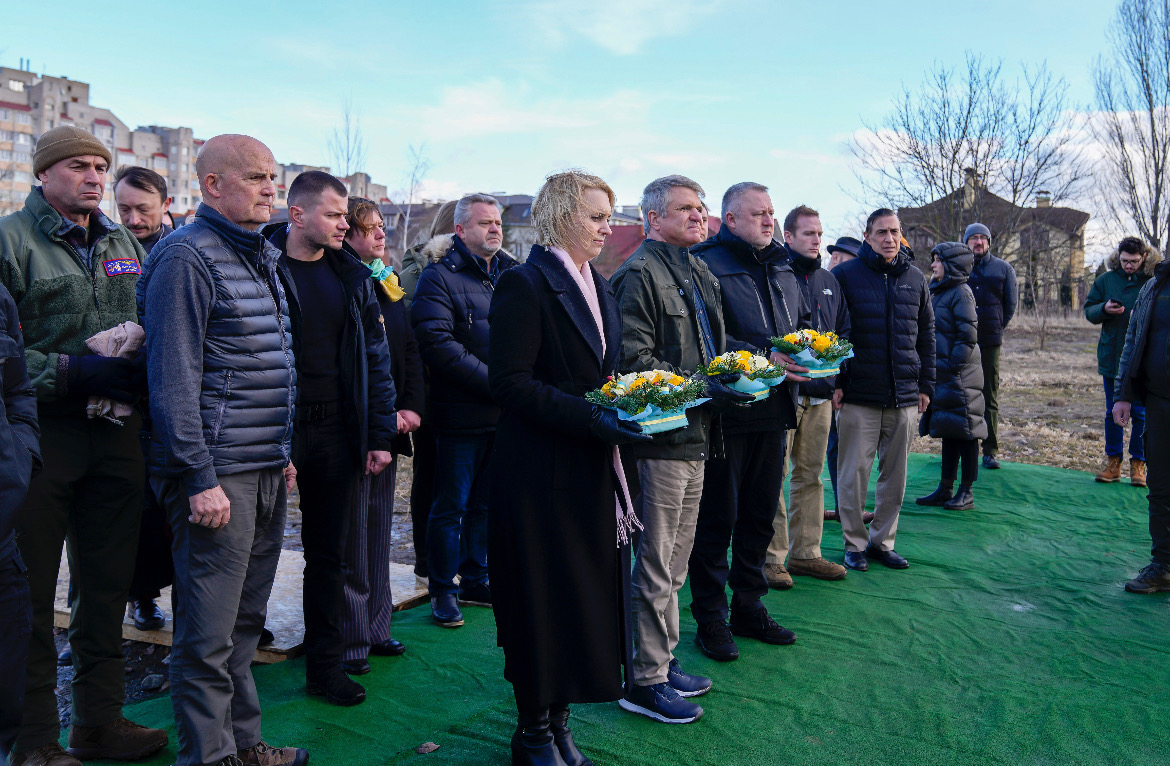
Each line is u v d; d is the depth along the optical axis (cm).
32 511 260
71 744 280
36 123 8731
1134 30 1897
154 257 243
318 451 309
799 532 488
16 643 204
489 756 282
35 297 269
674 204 324
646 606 310
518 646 256
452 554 404
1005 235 1909
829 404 472
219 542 245
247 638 270
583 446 258
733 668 360
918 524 607
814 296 459
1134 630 411
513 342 254
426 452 443
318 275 313
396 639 384
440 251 425
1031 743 299
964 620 421
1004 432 992
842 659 371
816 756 288
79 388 259
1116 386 497
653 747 292
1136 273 699
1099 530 591
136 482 286
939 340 632
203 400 244
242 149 249
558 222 267
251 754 266
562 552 254
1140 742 301
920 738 301
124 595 286
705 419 316
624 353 308
